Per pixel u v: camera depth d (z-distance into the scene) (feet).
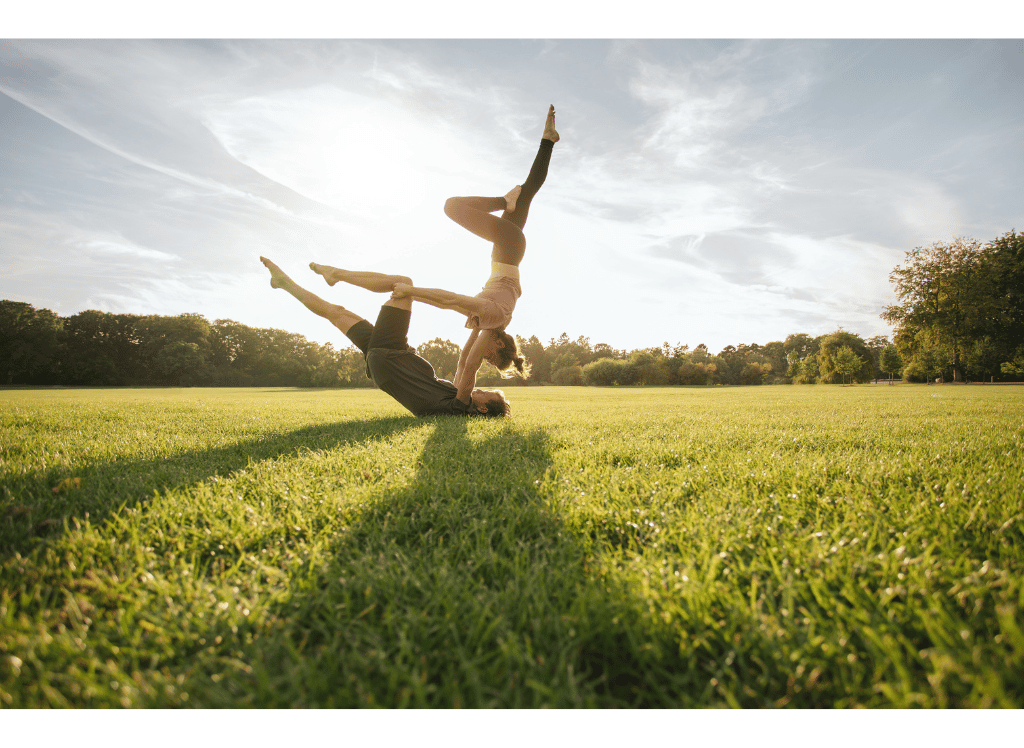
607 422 16.53
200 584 3.67
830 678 2.77
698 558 4.19
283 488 6.43
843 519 5.25
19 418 17.04
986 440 10.45
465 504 5.91
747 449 10.18
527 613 3.33
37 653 2.88
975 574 3.45
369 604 3.56
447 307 14.85
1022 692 2.49
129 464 8.11
